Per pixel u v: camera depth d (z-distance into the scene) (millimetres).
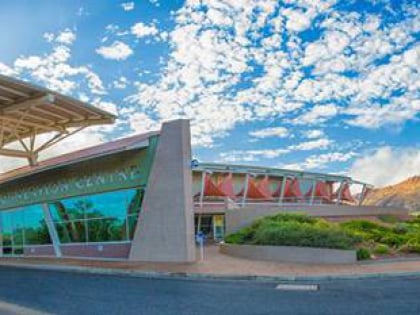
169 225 19219
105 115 30078
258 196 43344
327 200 52938
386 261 17969
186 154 19359
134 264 18812
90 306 11148
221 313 9945
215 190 38438
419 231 25000
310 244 18719
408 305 10055
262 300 11219
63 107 27984
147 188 20125
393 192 76812
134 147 19812
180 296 12047
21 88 23969
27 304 11789
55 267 20328
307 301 10906
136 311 10383
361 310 9734
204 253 22203
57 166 23156
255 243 20656
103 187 22344
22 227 28406
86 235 23375
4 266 22891
